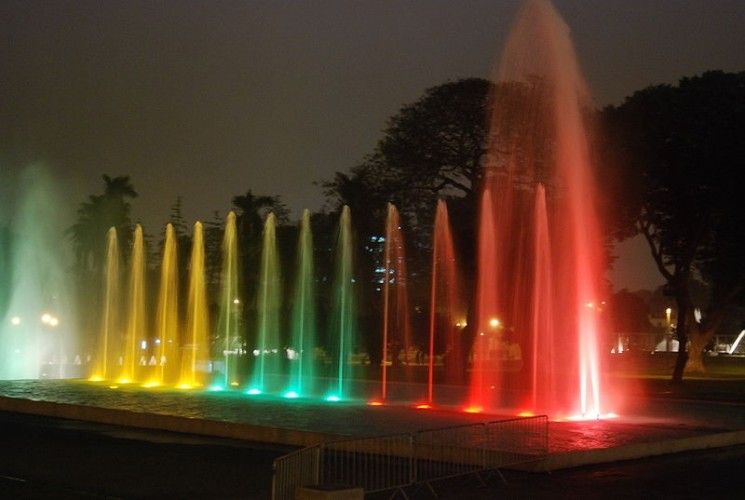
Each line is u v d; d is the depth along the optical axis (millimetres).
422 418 23375
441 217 49844
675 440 19406
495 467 15648
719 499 14148
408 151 52500
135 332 52469
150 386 34625
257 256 55375
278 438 19766
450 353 50406
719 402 32094
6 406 26531
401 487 13766
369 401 29594
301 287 53500
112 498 13930
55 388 32531
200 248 52281
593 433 21016
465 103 51250
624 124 46625
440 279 51875
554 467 16469
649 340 104250
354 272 52844
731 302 58719
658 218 48875
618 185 46562
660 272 48875
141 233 52750
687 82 46344
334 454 15461
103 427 22641
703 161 44812
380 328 54156
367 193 53062
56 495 14062
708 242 50875
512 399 32781
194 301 52062
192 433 21391
